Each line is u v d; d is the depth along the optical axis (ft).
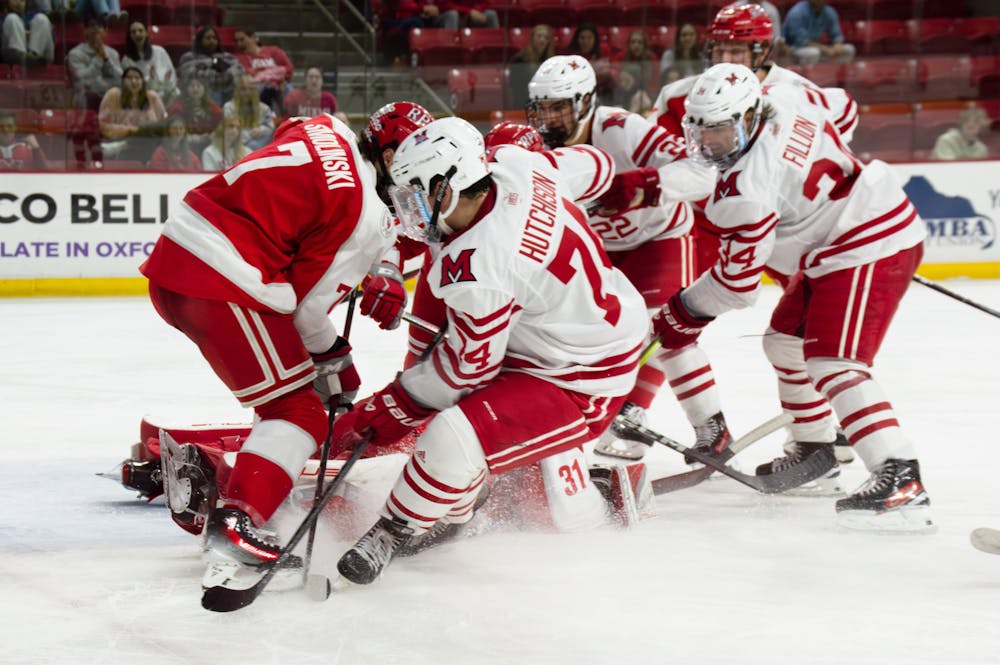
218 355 36.32
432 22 128.98
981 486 49.49
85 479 50.14
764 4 130.41
